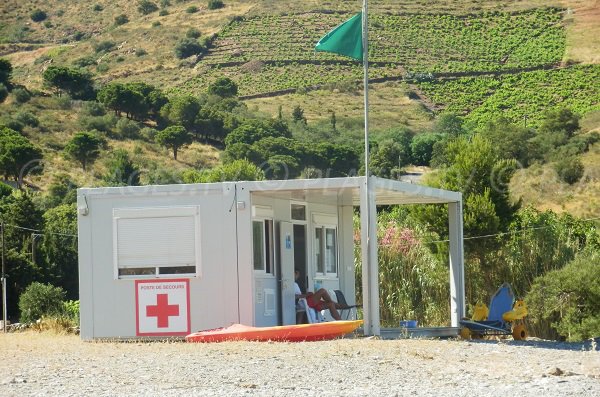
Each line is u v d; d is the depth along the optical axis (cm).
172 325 2848
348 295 3541
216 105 19725
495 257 4028
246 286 2816
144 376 1936
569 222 4272
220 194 2848
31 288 4731
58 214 7931
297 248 3212
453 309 3497
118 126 16162
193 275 2847
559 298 3412
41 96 18625
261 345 2530
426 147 13212
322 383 1841
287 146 13475
